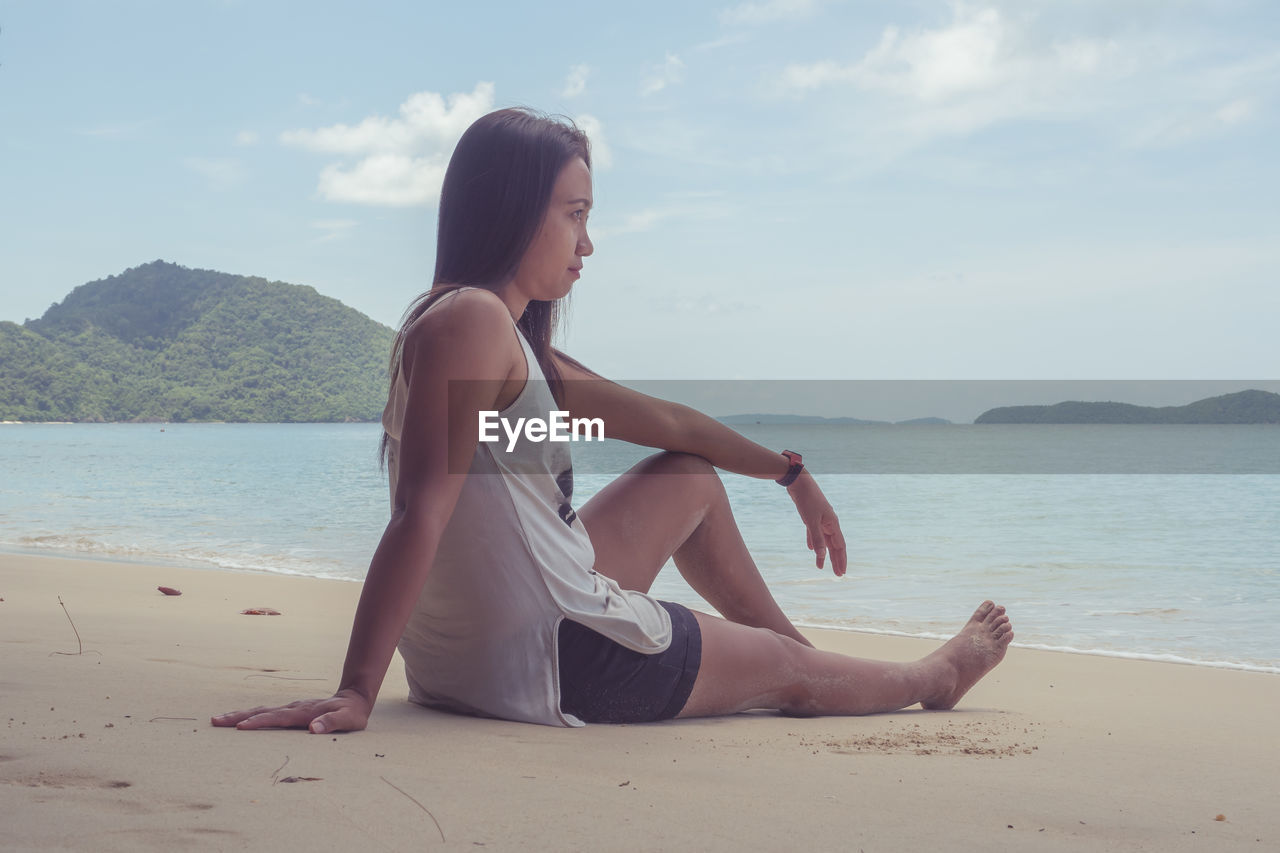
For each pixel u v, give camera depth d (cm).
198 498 1590
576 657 172
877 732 188
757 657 191
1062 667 374
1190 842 123
